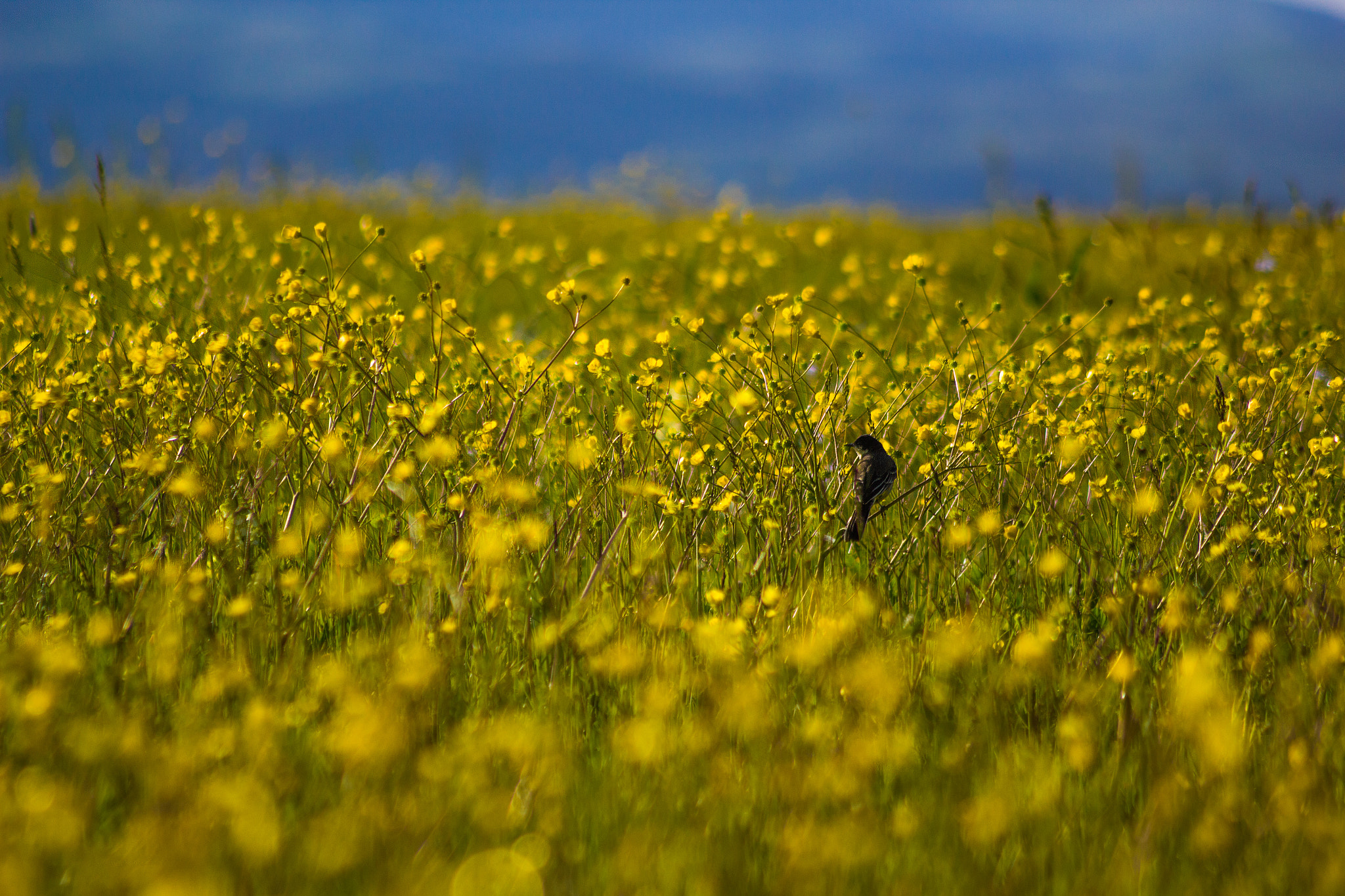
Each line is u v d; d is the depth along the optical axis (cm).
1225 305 2544
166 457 1380
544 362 2006
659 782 933
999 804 848
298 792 927
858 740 924
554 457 1502
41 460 1452
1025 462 1555
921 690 1112
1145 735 1034
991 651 1175
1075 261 2705
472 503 1299
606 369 1544
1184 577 1318
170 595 1175
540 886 796
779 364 1509
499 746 929
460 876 775
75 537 1333
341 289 1977
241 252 2522
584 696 1110
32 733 937
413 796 894
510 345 1973
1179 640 1203
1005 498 1526
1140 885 843
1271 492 1478
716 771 920
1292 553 1312
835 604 1232
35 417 1468
